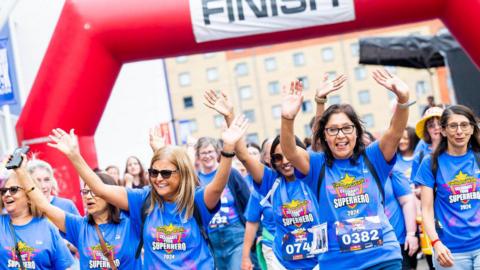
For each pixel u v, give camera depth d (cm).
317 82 7462
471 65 1350
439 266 564
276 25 910
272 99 7575
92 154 937
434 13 923
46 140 905
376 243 481
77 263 703
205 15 910
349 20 912
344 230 484
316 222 594
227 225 812
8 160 530
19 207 533
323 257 494
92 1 924
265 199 608
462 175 554
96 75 922
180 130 1858
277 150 588
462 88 1353
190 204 470
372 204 484
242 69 7606
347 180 484
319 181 489
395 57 1394
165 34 916
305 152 495
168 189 468
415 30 6775
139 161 955
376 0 904
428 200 561
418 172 568
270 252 683
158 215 475
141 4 917
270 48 7581
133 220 487
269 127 7581
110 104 1176
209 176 851
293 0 907
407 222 675
